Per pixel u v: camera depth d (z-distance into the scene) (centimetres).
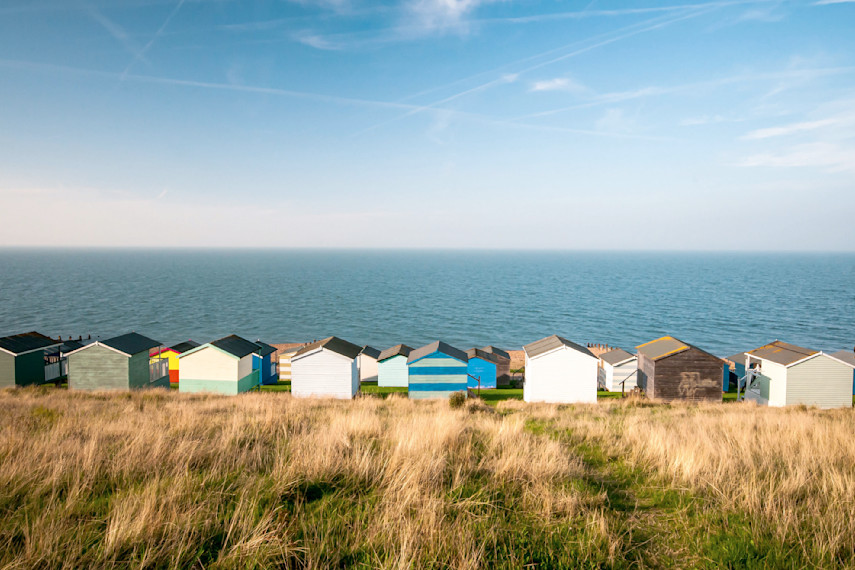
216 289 16338
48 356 3581
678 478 759
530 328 9725
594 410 2138
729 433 1143
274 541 496
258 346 3850
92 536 504
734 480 723
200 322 10019
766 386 3145
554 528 564
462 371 3075
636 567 502
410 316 11056
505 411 2125
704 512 632
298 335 8969
